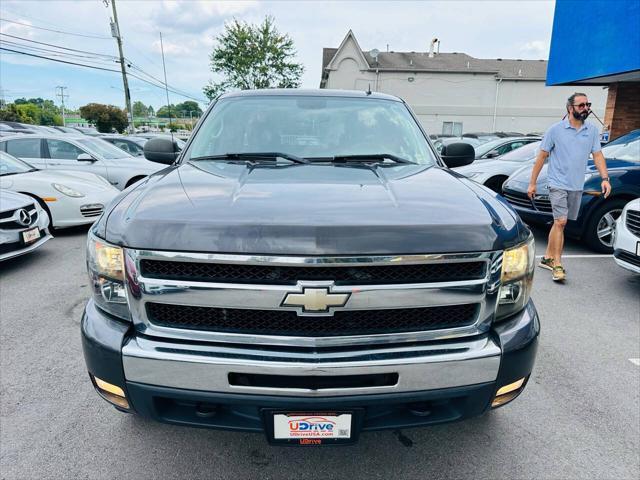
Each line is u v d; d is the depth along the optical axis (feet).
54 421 7.51
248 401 5.06
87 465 6.53
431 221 5.16
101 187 21.53
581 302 12.98
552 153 14.58
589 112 13.73
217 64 103.55
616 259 13.50
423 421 5.47
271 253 4.75
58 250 18.53
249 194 5.81
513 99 106.63
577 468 6.54
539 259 17.37
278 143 8.71
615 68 30.01
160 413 5.38
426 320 5.23
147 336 5.22
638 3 27.89
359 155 8.44
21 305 12.58
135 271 5.04
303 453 6.84
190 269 4.95
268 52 101.50
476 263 5.16
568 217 14.79
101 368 5.32
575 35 34.42
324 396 5.03
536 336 5.64
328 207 5.36
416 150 8.82
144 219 5.14
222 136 8.93
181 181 6.56
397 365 5.00
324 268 4.86
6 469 6.42
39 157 26.30
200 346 5.09
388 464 6.62
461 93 106.73
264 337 5.04
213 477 6.35
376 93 10.51
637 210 12.72
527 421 7.60
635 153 18.44
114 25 79.51
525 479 6.33
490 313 5.31
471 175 25.57
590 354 9.93
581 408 7.97
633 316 12.01
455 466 6.58
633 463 6.64
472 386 5.27
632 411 7.89
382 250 4.83
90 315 5.63
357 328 5.11
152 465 6.56
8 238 14.84
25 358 9.60
